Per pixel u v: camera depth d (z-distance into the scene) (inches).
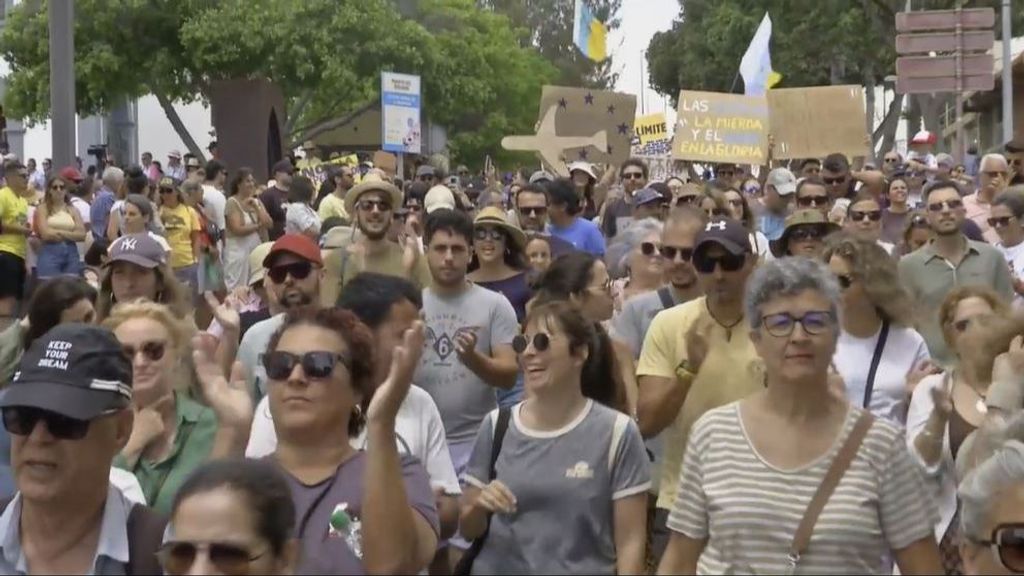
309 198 1092.5
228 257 1094.4
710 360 419.5
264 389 432.8
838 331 300.8
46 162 1834.4
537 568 350.9
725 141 1244.5
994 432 353.7
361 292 374.3
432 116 2650.1
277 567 270.2
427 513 316.2
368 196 598.5
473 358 468.1
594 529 353.1
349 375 313.4
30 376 283.1
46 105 2236.7
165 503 346.6
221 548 264.1
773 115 1312.7
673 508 308.0
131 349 357.7
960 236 626.2
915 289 625.3
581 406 363.9
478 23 3358.8
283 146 2113.7
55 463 283.0
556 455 357.4
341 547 302.8
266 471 273.6
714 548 297.1
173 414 361.7
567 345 361.4
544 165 1266.0
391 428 297.9
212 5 2241.6
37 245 1103.6
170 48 2234.3
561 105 1266.0
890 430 297.0
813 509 290.5
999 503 306.5
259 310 589.6
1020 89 2294.5
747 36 3053.6
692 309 427.5
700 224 480.1
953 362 455.8
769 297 297.6
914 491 296.0
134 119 3034.0
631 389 461.4
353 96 2454.5
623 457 357.1
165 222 1061.8
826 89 1305.4
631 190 1086.4
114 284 494.6
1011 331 410.3
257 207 1104.2
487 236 585.6
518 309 582.9
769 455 296.0
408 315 375.6
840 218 879.7
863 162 1482.5
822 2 2837.1
